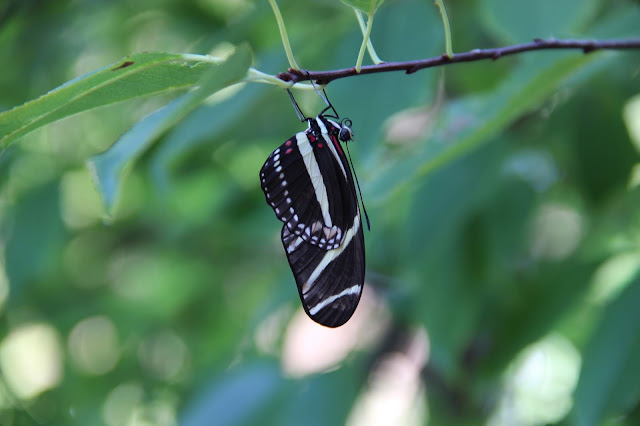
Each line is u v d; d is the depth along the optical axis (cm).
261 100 54
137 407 75
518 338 53
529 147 54
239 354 56
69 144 69
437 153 49
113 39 64
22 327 70
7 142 43
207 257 74
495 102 49
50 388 67
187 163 59
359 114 50
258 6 55
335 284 46
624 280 51
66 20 59
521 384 64
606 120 54
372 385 58
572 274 53
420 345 58
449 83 56
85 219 79
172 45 64
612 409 50
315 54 51
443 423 57
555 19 50
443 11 44
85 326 78
